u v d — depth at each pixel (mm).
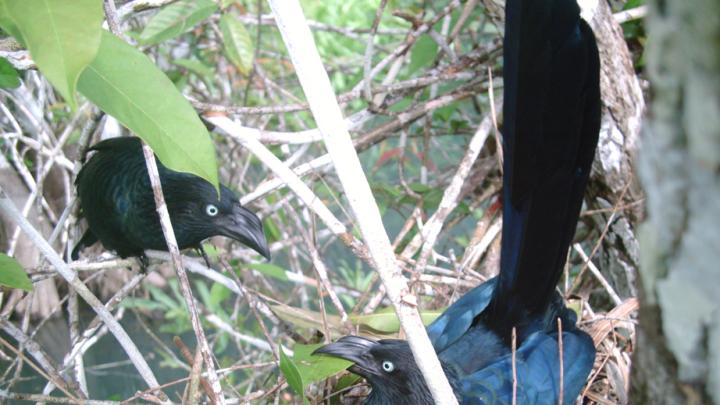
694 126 565
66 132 1385
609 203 1307
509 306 1198
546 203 1126
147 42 1317
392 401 1135
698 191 584
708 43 537
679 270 620
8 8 803
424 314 1280
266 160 992
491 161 1481
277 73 1930
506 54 1040
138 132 907
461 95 1390
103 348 1758
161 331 1816
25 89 1416
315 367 1111
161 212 1056
